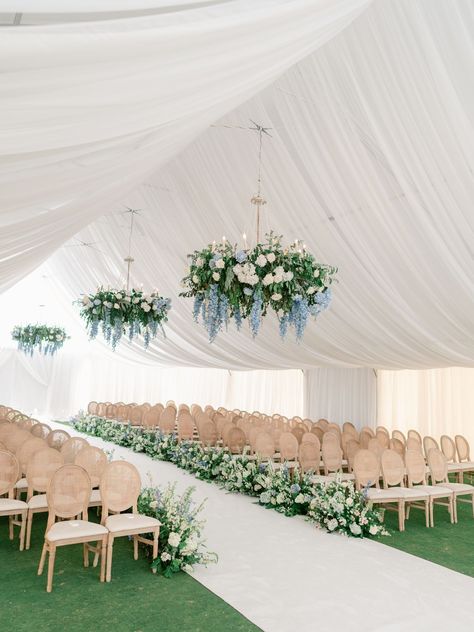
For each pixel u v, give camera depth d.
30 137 1.50
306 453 7.98
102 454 5.95
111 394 19.61
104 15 1.25
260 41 1.97
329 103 4.86
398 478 7.01
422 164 4.68
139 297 8.52
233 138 6.08
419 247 5.68
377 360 9.16
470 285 5.77
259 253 5.01
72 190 2.34
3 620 3.64
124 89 1.55
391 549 5.71
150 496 5.55
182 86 1.81
